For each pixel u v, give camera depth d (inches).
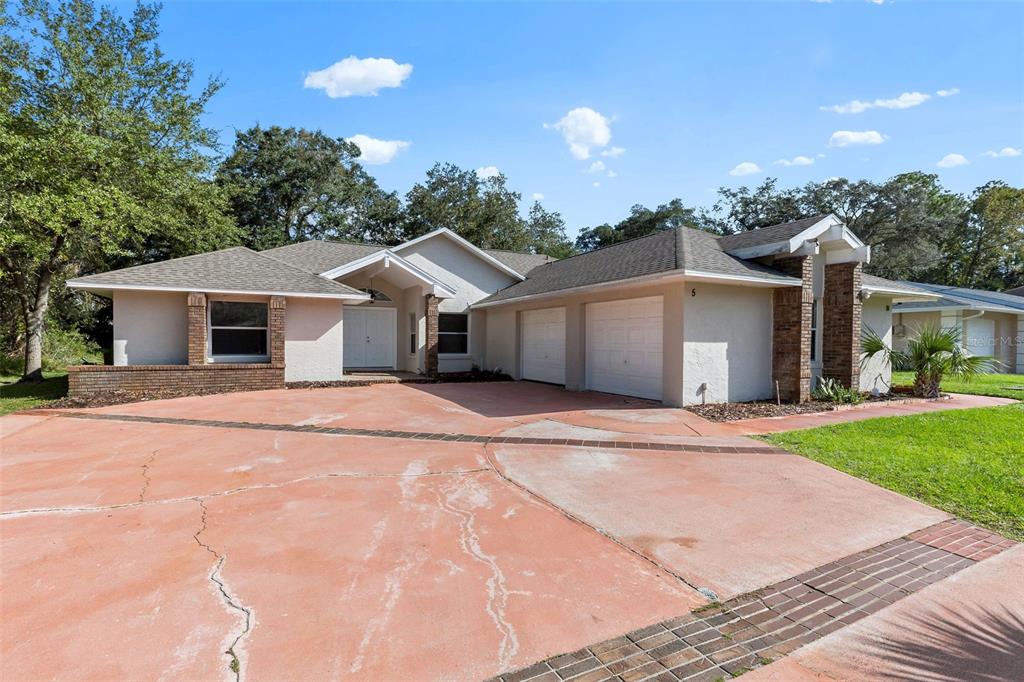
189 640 106.7
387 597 125.0
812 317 492.7
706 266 398.9
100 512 182.4
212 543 155.9
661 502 196.1
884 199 1278.3
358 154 1520.7
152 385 485.4
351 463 249.0
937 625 117.3
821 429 331.6
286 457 259.8
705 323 417.4
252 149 1282.0
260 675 95.9
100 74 622.2
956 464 248.4
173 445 285.0
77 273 821.2
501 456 263.4
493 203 1512.1
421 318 679.1
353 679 95.4
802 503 196.4
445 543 157.2
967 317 797.9
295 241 1393.9
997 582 137.6
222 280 537.3
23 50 588.4
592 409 407.2
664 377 423.2
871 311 556.1
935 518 182.2
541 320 615.5
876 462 251.8
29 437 305.1
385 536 162.1
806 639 111.3
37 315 609.9
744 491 210.1
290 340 574.6
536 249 1945.1
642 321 458.6
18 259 597.3
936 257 1333.7
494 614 118.3
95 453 267.1
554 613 119.1
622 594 128.2
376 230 1549.0
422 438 304.7
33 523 171.8
